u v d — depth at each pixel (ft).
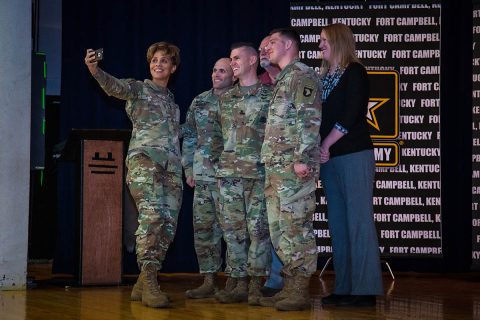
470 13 22.43
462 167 22.38
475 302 15.06
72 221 21.77
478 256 21.57
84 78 21.95
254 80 14.62
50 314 12.52
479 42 21.89
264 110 14.39
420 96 21.34
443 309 13.82
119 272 17.80
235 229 14.51
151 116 14.56
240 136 14.37
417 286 18.63
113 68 22.06
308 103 13.08
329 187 14.44
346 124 13.65
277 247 13.43
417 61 21.35
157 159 14.29
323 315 12.59
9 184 16.78
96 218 17.67
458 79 22.43
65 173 21.84
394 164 21.27
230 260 14.55
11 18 16.96
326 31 14.34
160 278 20.72
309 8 21.39
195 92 22.17
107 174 17.80
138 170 14.26
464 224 22.34
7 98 16.81
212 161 15.38
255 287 14.20
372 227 14.01
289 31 13.78
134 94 14.55
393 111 21.26
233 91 14.66
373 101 21.29
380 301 15.14
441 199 21.35
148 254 13.96
